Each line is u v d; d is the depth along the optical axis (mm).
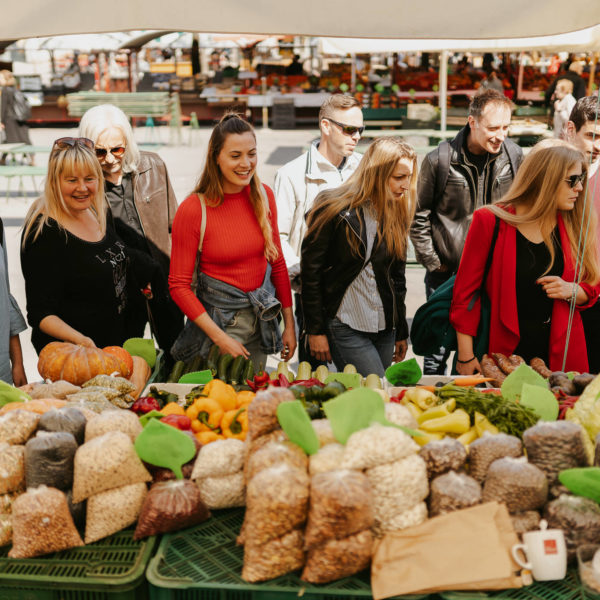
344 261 3166
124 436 1848
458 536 1650
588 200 2902
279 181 3924
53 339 3006
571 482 1685
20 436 1863
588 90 12750
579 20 2006
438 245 4133
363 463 1664
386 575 1617
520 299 2980
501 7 1987
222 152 2889
